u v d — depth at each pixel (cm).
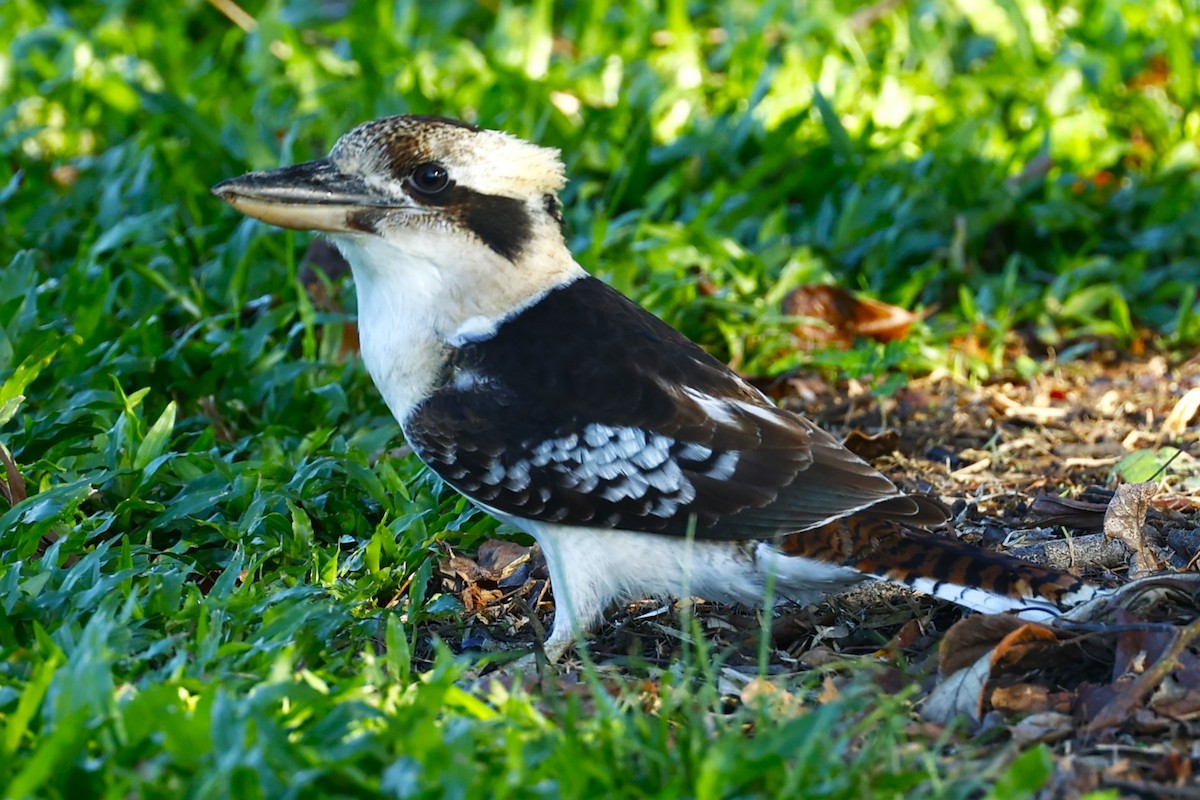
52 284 1377
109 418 1171
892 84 1816
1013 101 1816
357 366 1313
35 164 1712
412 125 980
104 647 774
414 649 963
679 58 1894
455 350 982
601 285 1030
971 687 828
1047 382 1421
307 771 665
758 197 1605
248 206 981
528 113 1712
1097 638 872
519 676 823
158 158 1628
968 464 1267
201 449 1159
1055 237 1602
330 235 991
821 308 1469
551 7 2045
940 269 1578
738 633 993
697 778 702
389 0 1989
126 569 933
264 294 1457
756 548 934
